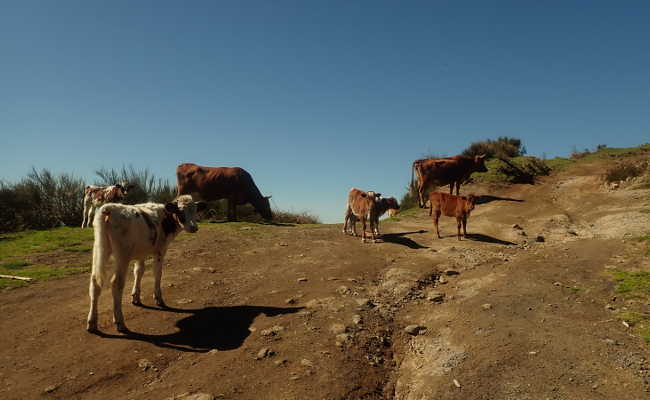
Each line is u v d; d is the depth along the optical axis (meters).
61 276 7.93
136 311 6.11
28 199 14.54
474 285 7.05
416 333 5.45
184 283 7.45
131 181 16.69
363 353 4.91
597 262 7.79
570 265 7.81
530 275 7.36
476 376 4.17
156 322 5.72
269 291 7.05
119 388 4.15
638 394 3.66
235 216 15.62
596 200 13.71
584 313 5.55
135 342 5.11
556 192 16.23
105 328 5.52
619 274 6.94
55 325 5.60
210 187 14.96
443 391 4.02
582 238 9.90
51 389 4.10
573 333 4.90
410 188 19.14
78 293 6.92
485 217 13.53
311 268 8.44
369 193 10.70
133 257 5.73
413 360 4.84
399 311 6.25
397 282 7.31
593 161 22.31
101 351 4.88
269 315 5.93
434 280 7.60
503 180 19.28
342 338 5.15
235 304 6.43
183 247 10.32
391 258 9.09
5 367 4.52
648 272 6.85
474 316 5.66
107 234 5.33
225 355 4.79
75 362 4.62
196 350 4.94
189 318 5.87
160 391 4.08
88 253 9.98
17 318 5.85
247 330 5.47
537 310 5.70
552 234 10.74
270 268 8.53
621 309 5.61
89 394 4.05
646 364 4.13
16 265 8.70
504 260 8.62
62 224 14.88
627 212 11.20
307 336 5.21
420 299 6.70
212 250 10.09
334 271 8.16
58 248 10.38
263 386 4.15
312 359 4.66
